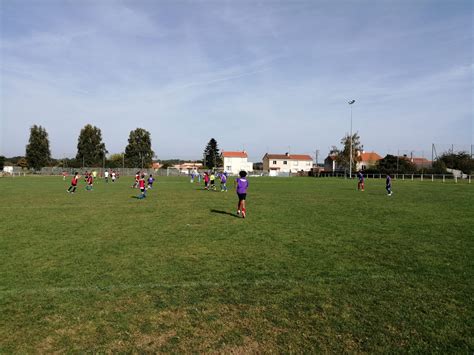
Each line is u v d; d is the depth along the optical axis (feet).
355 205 59.88
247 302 17.29
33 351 12.92
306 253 26.55
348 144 281.33
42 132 302.25
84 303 17.13
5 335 14.05
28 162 298.97
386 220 42.70
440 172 205.98
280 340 13.70
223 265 23.47
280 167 395.96
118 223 40.70
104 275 21.30
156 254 26.30
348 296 17.99
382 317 15.56
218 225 39.32
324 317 15.61
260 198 74.23
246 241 30.83
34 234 34.01
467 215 46.83
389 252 26.76
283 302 17.28
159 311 16.29
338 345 13.30
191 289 19.04
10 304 16.96
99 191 94.73
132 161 362.12
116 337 13.94
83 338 13.85
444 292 18.45
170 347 13.24
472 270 22.15
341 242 30.32
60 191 93.30
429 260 24.48
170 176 269.03
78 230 36.17
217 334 14.19
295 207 57.00
